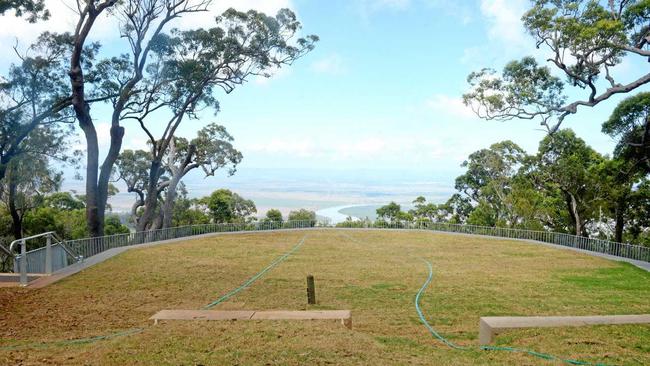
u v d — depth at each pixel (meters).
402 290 14.25
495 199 44.66
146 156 43.97
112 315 10.20
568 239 27.83
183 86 30.42
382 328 9.80
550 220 38.19
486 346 7.32
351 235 33.84
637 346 7.07
